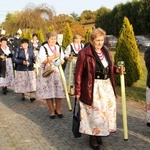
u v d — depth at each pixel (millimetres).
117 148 4391
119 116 6102
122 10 38438
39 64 6168
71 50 8344
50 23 39219
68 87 8391
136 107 6820
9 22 39719
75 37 8383
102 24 43688
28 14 37906
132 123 5574
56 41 6277
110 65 4211
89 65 4082
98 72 4133
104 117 4125
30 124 5844
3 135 5230
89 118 4211
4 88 9320
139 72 9328
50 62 6059
